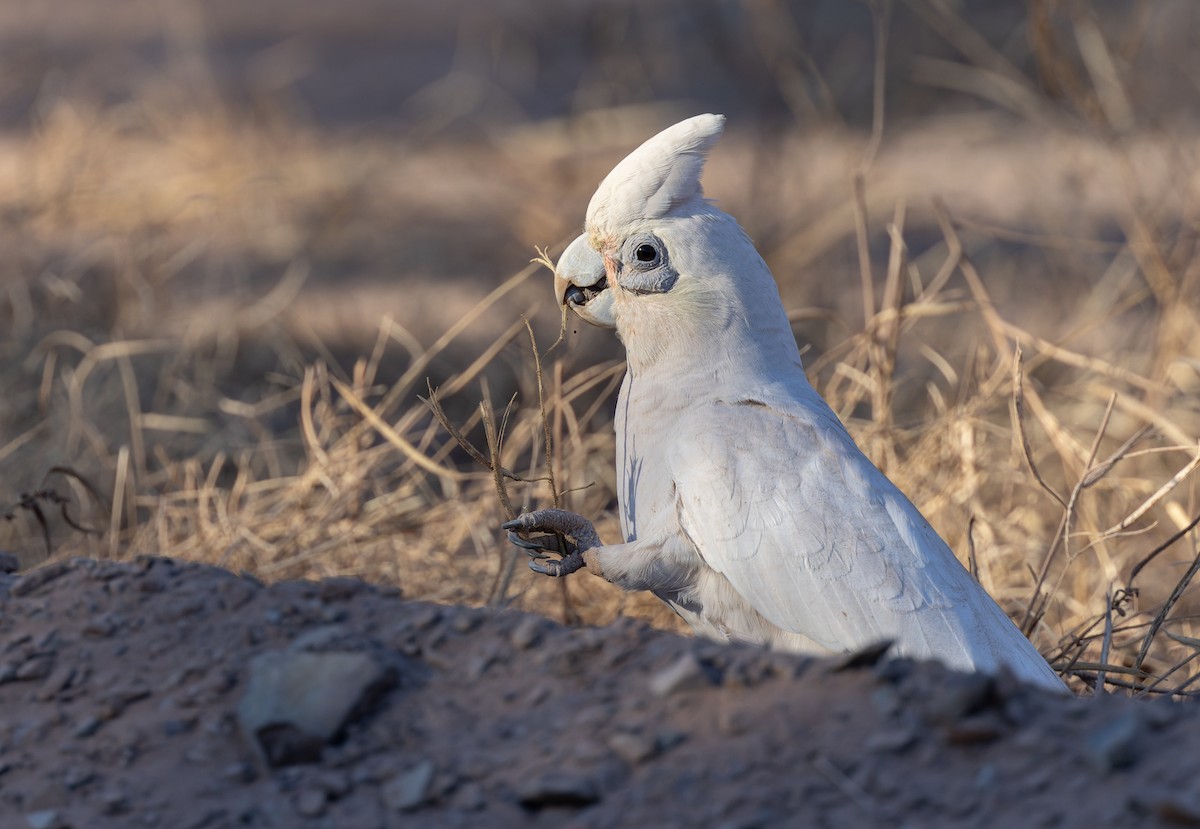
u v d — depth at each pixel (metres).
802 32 27.58
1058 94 16.16
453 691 5.49
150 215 20.98
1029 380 12.77
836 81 26.56
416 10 40.75
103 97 27.91
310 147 25.14
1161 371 13.10
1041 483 8.82
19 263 17.69
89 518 12.62
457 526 11.60
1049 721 4.87
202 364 16.03
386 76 32.88
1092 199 20.09
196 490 12.10
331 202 22.25
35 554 12.52
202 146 23.84
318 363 12.42
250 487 11.63
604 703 5.26
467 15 39.19
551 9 32.34
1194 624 10.52
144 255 18.64
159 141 24.56
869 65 27.45
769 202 18.73
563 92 29.80
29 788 5.25
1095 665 8.05
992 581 10.52
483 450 14.26
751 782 4.79
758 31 21.72
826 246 18.36
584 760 4.98
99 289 17.14
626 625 5.69
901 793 4.67
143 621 6.09
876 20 13.88
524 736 5.18
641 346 7.76
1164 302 13.35
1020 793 4.60
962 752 4.80
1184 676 9.09
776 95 23.83
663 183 7.58
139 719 5.53
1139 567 8.47
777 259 17.42
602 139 25.47
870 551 7.03
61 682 5.76
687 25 29.69
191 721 5.49
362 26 38.75
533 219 20.83
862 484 7.21
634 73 28.14
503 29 34.66
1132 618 9.50
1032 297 18.08
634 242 7.63
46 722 5.57
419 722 5.33
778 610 7.10
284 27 38.38
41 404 13.23
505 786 4.95
